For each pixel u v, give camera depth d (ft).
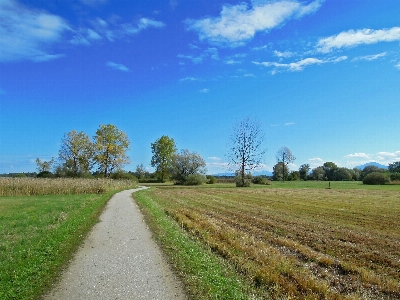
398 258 38.40
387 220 69.15
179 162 286.05
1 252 34.60
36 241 39.65
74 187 133.90
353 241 47.32
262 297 24.41
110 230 50.11
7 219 58.13
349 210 86.94
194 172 287.89
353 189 200.03
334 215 76.64
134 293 24.45
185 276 28.25
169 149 310.45
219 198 125.49
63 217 59.77
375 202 111.34
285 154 370.94
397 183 270.26
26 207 78.23
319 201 114.52
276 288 26.08
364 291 27.58
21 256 33.22
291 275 29.71
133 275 28.68
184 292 24.73
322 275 31.24
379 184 272.92
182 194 148.66
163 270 30.14
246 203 104.58
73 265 31.65
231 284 26.35
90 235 46.16
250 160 240.53
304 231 54.70
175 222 59.57
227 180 325.83
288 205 99.45
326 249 42.24
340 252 40.86
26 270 28.86
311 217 72.64
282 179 364.99
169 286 25.96
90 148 260.83
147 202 94.02
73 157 259.60
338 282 29.60
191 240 43.42
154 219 61.11
